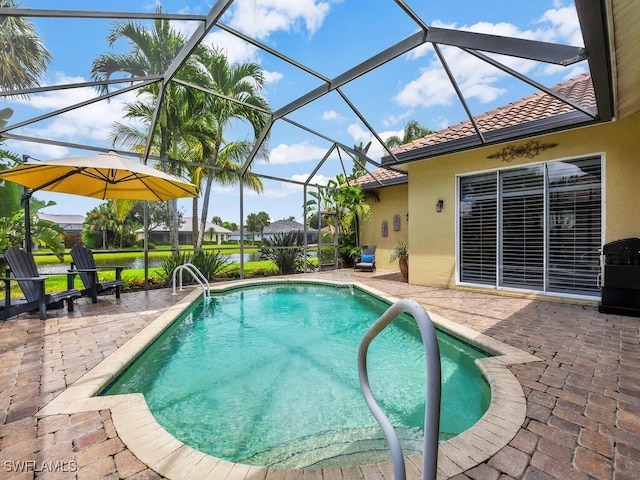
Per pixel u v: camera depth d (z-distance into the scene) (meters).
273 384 3.83
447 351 4.77
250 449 2.64
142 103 11.72
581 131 6.34
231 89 11.91
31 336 4.57
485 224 7.93
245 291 9.34
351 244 14.53
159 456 2.14
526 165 7.10
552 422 2.45
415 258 9.34
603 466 1.99
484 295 7.60
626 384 3.04
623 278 5.54
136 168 5.61
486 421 2.47
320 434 2.85
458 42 4.78
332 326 6.35
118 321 5.38
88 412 2.65
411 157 8.67
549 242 6.88
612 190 6.02
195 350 5.01
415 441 2.71
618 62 3.65
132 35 10.14
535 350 3.94
